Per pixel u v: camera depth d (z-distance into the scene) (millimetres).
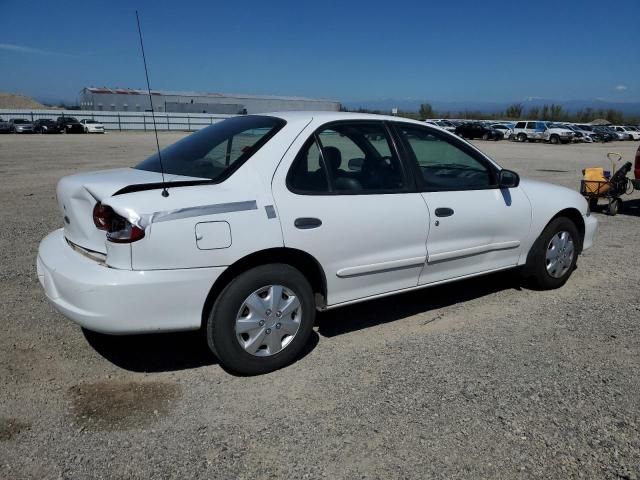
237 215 3439
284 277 3648
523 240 5133
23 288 5145
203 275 3344
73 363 3770
